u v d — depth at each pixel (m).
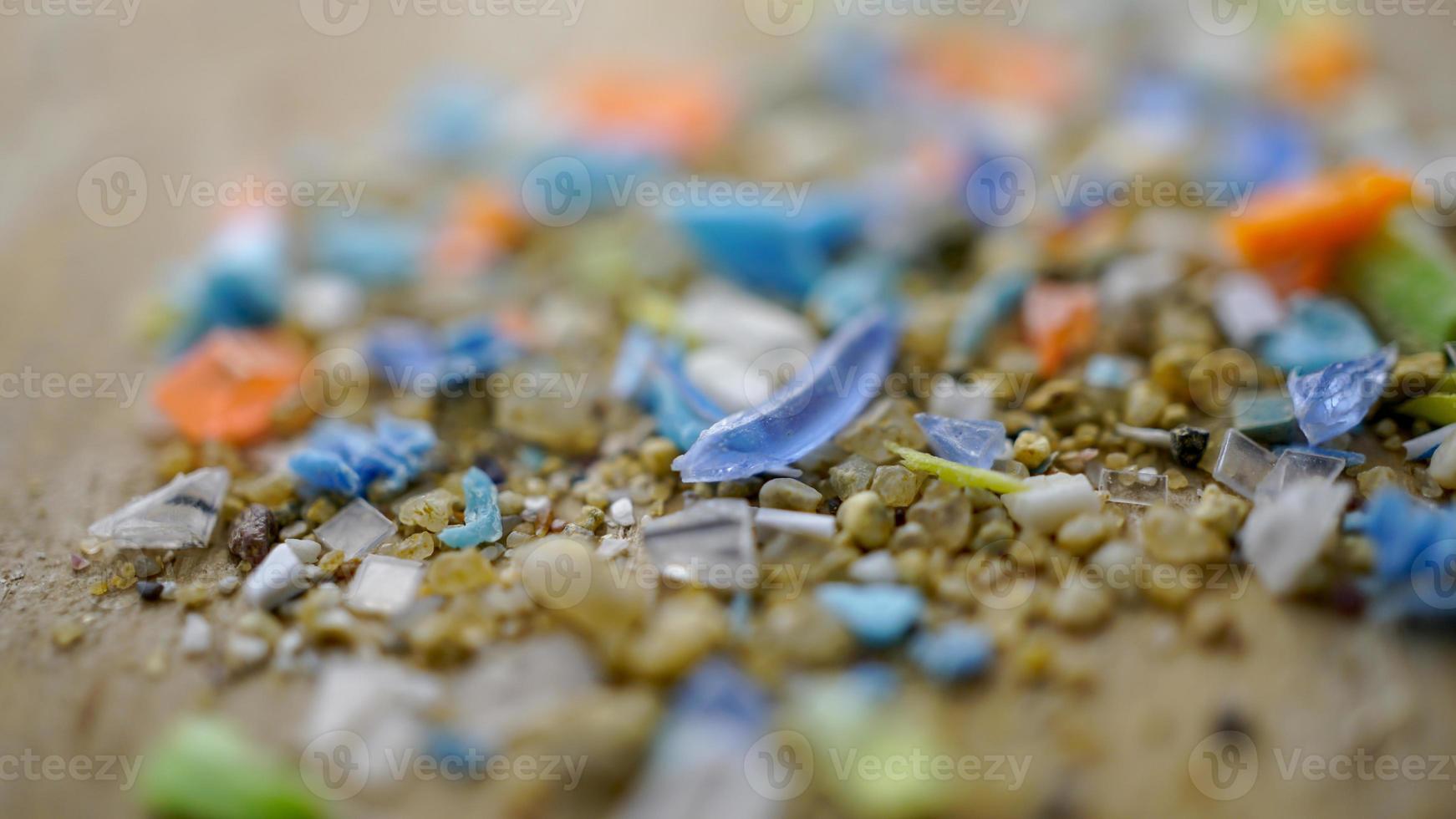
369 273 0.14
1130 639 0.12
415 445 0.13
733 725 0.12
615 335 0.14
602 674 0.12
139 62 0.16
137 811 0.12
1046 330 0.13
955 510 0.12
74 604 0.13
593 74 0.16
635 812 0.12
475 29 0.17
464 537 0.13
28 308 0.14
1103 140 0.15
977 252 0.14
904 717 0.12
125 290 0.14
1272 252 0.13
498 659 0.12
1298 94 0.15
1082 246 0.14
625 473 0.13
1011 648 0.12
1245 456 0.13
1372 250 0.13
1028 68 0.16
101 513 0.13
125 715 0.12
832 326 0.14
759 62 0.16
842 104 0.15
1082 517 0.12
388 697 0.12
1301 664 0.12
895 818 0.12
